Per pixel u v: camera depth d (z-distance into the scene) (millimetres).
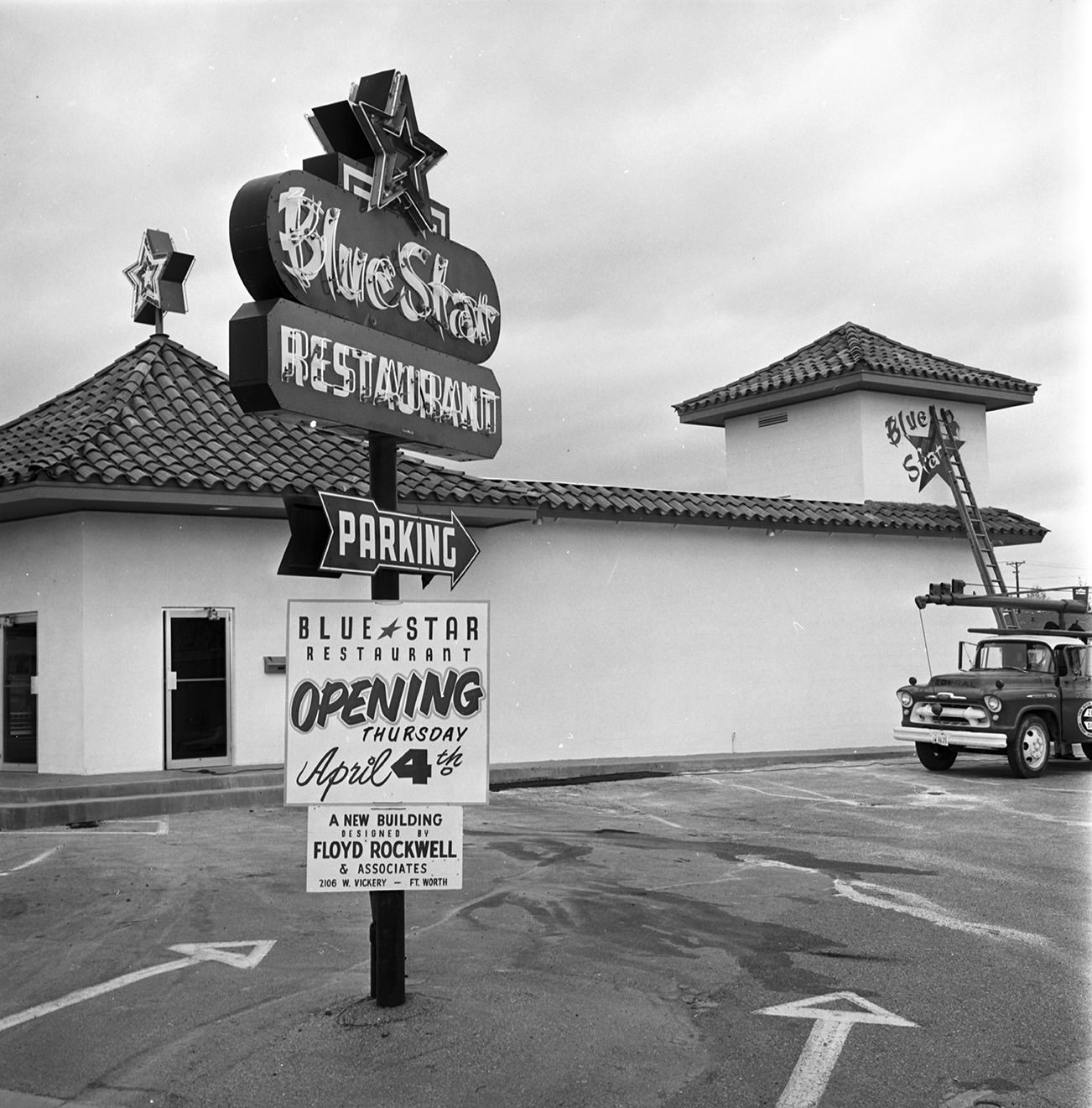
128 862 9805
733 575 19094
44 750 14438
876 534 20688
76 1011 6047
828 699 19953
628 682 17891
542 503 16453
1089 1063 5293
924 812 12734
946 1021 5840
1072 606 17578
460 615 5812
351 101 5969
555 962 6848
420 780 5762
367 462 15680
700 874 9383
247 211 5422
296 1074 5152
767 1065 5250
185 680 14695
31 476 12805
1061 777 16016
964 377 22250
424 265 6477
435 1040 5508
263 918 7879
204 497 13703
